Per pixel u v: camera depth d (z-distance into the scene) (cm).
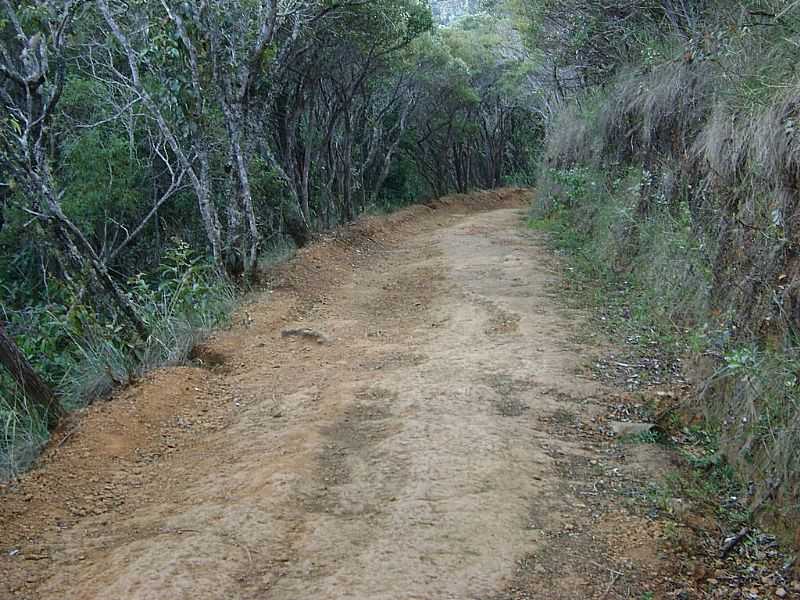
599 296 934
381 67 2070
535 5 1681
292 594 363
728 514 445
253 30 1291
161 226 1582
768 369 489
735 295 615
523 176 4131
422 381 661
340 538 411
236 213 1137
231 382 719
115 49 1261
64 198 1291
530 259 1238
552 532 422
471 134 3453
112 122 1402
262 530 420
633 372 675
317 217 1978
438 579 373
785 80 641
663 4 1166
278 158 1773
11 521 471
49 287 1100
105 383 730
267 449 543
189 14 1027
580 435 554
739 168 674
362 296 1112
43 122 987
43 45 910
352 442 547
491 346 763
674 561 396
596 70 1593
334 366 740
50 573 401
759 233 590
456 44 2845
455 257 1362
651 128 1028
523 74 2725
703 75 903
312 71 1752
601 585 375
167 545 409
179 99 1072
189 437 598
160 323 867
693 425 561
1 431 607
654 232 943
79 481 525
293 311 1002
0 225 1194
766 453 459
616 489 473
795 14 732
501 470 484
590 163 1433
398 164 3009
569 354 723
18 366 611
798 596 370
